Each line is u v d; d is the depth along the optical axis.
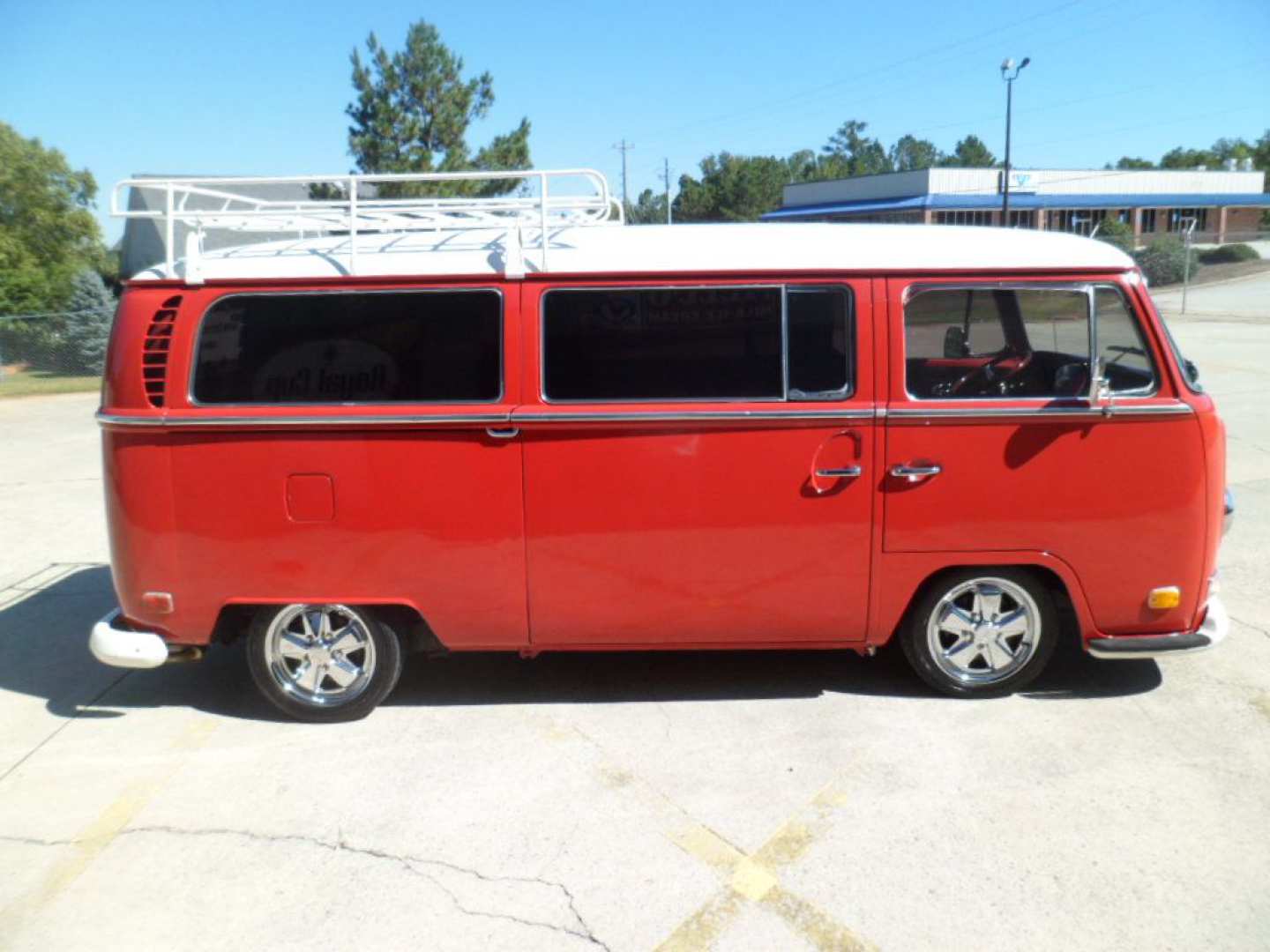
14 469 11.27
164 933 3.29
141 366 4.38
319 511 4.41
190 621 4.53
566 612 4.49
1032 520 4.36
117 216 4.34
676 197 72.62
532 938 3.21
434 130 22.81
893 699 4.76
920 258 4.30
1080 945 3.10
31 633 6.06
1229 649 5.23
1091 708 4.61
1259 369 16.09
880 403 4.29
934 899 3.33
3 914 3.41
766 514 4.37
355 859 3.66
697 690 4.95
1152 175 55.97
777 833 3.73
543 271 4.30
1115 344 4.34
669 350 4.32
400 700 4.96
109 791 4.18
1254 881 3.37
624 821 3.84
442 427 4.32
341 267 4.37
